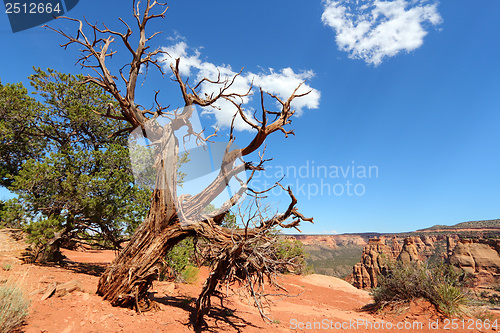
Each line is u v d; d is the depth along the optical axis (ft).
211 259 21.15
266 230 19.63
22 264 27.89
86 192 31.60
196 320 19.63
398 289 33.50
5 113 39.47
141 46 21.50
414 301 31.86
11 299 14.05
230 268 20.36
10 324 12.78
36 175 31.14
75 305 17.19
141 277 19.31
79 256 53.42
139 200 34.12
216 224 21.47
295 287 48.75
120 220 32.76
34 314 14.89
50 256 34.68
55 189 32.24
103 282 19.83
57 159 33.55
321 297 45.50
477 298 31.17
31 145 42.37
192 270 43.42
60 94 41.50
